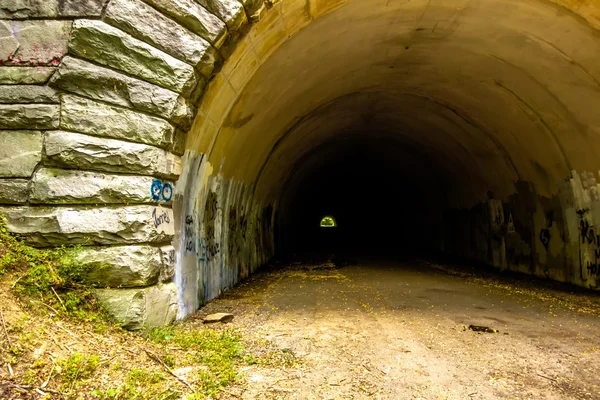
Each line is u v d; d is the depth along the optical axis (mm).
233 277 10172
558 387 4121
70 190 4605
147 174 4863
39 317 3932
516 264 12711
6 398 2818
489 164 12992
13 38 4641
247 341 5258
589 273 9562
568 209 10172
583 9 6422
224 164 8266
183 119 5164
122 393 3264
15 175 4582
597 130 8430
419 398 3762
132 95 4773
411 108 12695
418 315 7113
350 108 12336
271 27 5695
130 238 4715
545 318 7012
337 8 6273
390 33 7785
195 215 6977
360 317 6879
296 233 26219
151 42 4793
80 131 4641
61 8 4629
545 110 9156
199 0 4871
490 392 3955
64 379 3215
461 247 17125
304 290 9648
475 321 6754
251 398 3592
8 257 4258
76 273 4527
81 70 4629
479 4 6805
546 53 7664
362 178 27438
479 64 8875
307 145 14656
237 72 6008
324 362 4605
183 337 4875
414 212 24172
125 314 4586
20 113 4578
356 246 26297
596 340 5754
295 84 8500
